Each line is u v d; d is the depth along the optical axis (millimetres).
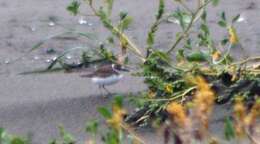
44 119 10406
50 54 13273
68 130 10023
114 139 7113
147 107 10039
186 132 6793
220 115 9906
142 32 14227
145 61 10359
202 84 7613
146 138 9633
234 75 10320
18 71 12492
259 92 10219
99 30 14242
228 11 15180
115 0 15906
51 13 15242
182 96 10078
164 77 10352
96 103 10773
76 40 13711
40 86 11641
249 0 15633
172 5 15430
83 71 11898
